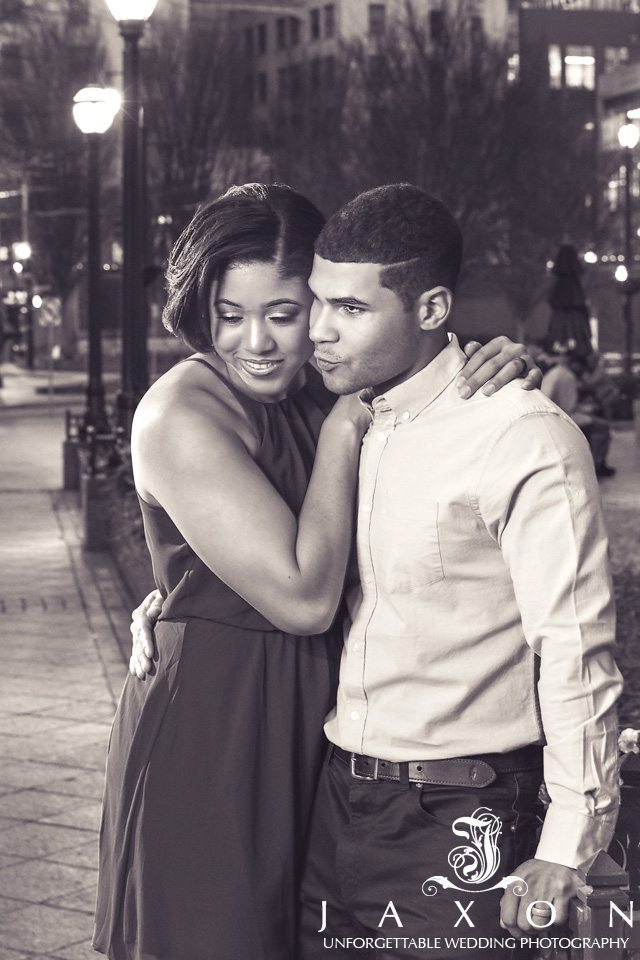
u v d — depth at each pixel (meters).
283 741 2.72
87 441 20.44
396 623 2.60
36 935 4.64
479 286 52.69
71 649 9.43
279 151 48.41
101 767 6.61
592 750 2.39
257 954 2.69
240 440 2.75
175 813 2.71
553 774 2.42
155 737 2.76
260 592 2.64
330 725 2.74
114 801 2.88
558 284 33.22
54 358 72.94
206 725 2.72
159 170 51.16
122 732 2.90
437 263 2.51
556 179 45.94
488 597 2.56
